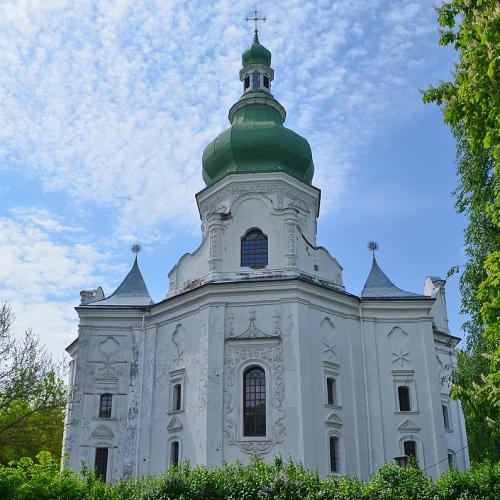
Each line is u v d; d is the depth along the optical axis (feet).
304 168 134.51
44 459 61.26
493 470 75.05
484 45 42.42
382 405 112.78
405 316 119.85
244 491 67.10
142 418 113.39
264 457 98.43
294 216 116.67
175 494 67.82
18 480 55.83
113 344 121.08
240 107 146.72
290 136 133.28
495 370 52.26
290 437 98.78
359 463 106.52
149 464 108.99
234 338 106.73
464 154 79.82
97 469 112.37
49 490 56.65
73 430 114.52
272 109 146.41
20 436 119.14
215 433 100.42
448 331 142.82
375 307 119.44
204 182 139.74
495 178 71.92
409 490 71.77
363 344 116.37
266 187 126.52
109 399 117.91
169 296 121.29
